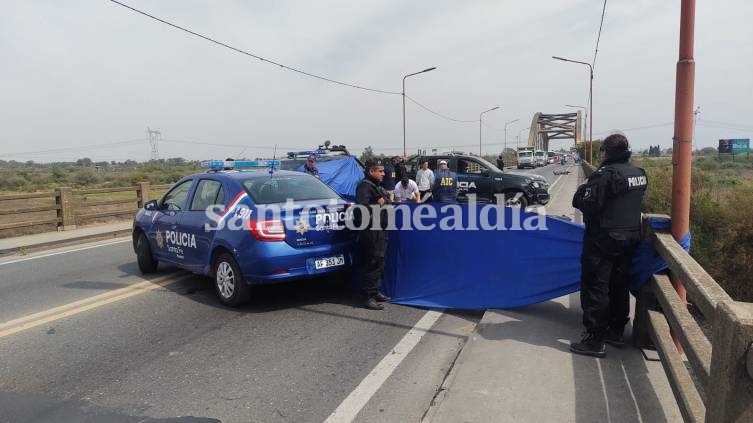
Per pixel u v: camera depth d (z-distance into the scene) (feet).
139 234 24.82
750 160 197.98
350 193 44.14
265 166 27.35
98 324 17.61
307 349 14.92
